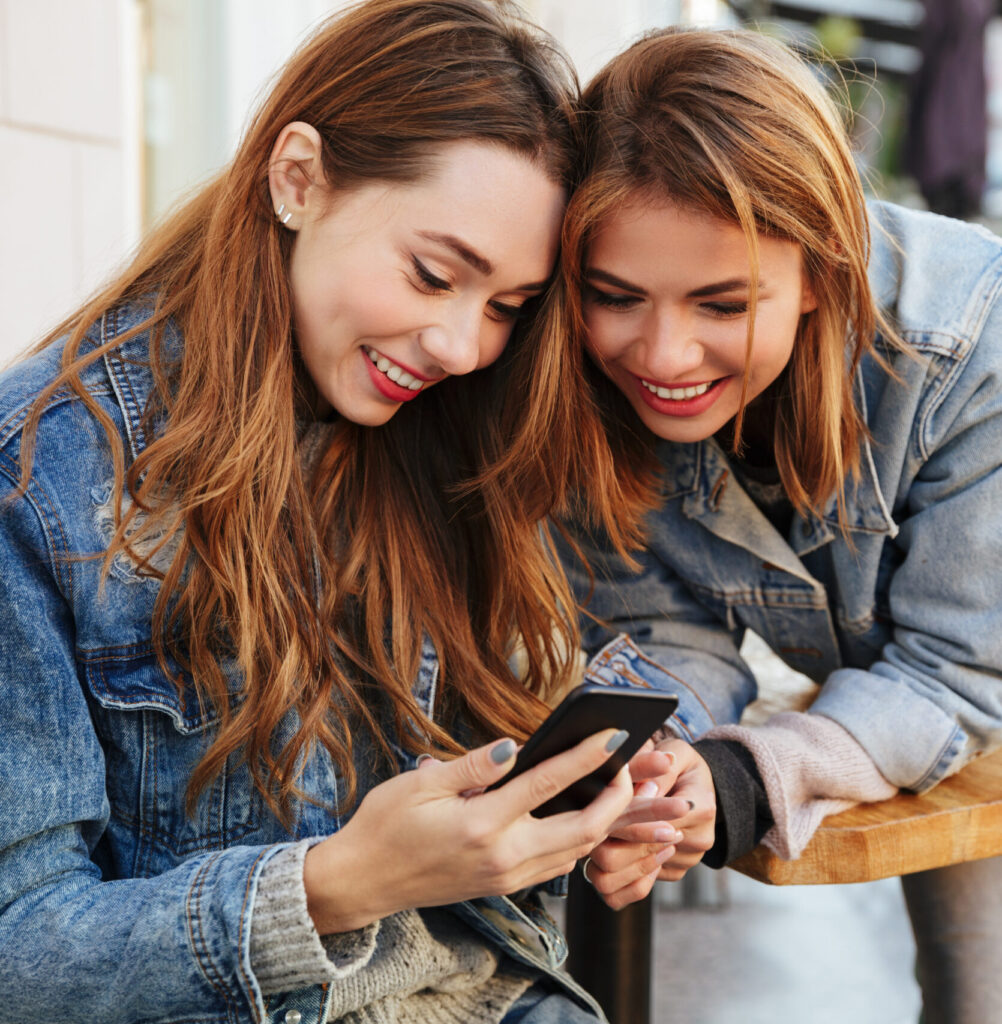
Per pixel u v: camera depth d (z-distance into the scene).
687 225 1.18
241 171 1.21
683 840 1.28
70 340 1.19
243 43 3.19
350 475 1.37
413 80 1.16
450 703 1.42
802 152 1.20
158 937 1.02
